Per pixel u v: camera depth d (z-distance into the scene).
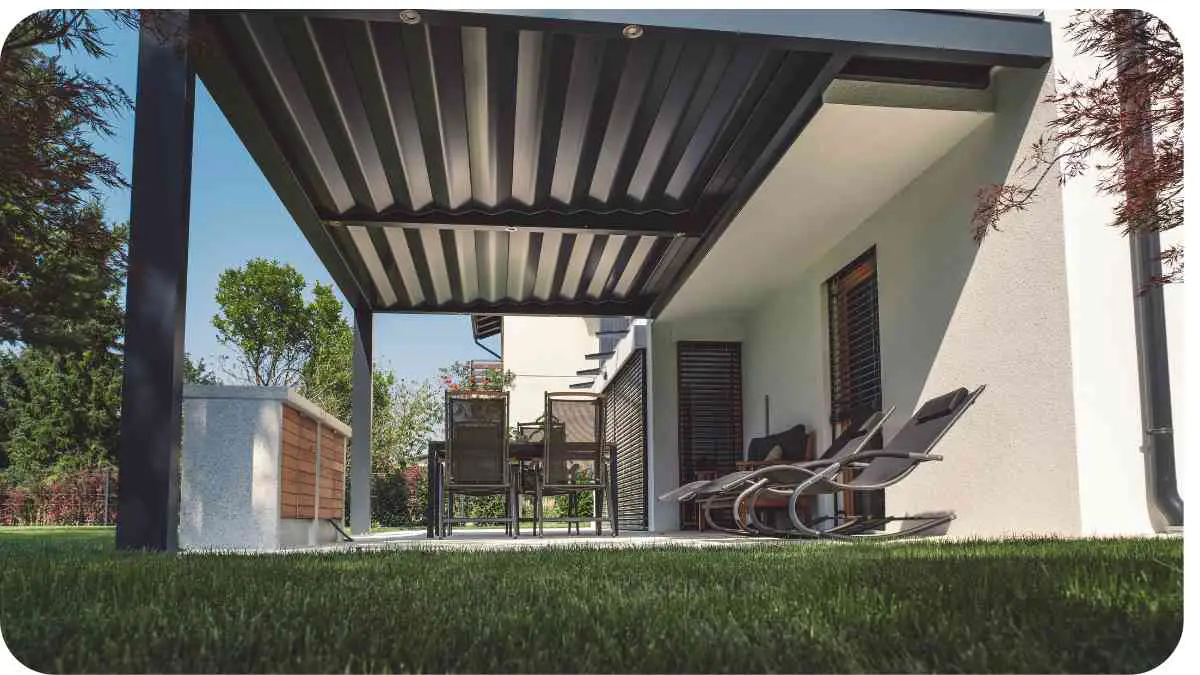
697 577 2.91
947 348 6.22
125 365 4.35
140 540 4.27
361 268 9.36
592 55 5.24
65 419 18.73
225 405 6.00
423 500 14.66
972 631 1.77
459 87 5.64
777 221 7.62
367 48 5.22
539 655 1.62
